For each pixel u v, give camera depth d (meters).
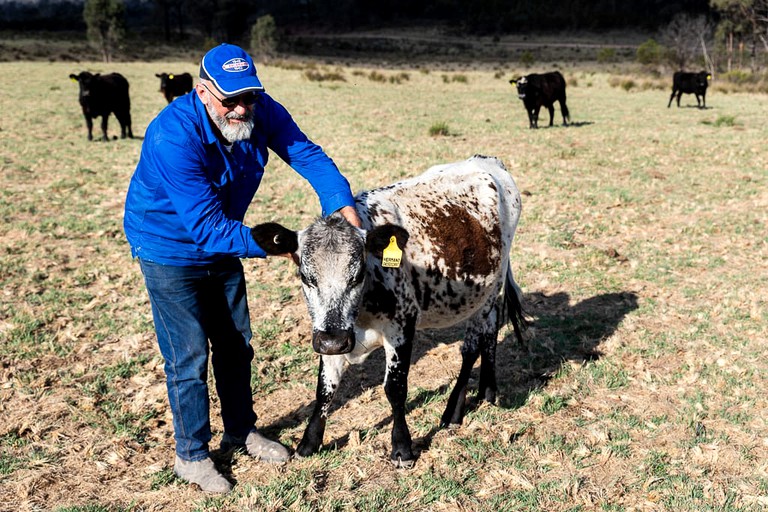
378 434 4.13
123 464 3.85
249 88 2.96
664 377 4.79
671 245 7.70
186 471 3.64
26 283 6.53
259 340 5.40
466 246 4.00
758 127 16.53
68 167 11.80
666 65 44.22
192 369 3.50
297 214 8.90
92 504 3.47
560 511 3.45
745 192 9.92
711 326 5.61
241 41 91.50
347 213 3.43
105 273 6.82
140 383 4.77
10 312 5.86
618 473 3.75
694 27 45.44
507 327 5.63
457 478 3.72
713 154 12.91
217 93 2.97
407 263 3.71
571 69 55.22
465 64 64.88
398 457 3.80
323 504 3.50
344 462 3.85
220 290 3.63
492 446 4.01
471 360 4.32
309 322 5.79
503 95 25.20
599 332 5.54
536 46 92.00
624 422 4.23
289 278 6.79
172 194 3.09
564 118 17.11
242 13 90.25
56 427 4.18
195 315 3.46
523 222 8.54
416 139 14.38
